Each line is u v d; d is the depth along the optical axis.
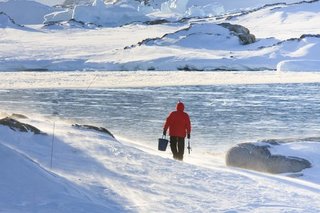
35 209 9.34
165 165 17.50
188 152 26.83
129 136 34.84
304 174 20.67
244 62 177.88
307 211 12.34
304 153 22.00
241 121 44.28
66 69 180.12
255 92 78.56
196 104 59.50
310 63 153.50
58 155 16.88
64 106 56.28
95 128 25.92
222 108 55.28
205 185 14.88
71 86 89.94
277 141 23.12
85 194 11.20
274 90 82.44
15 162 10.77
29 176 10.56
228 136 35.50
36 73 133.00
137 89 84.12
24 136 18.72
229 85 94.44
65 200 10.06
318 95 72.56
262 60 181.50
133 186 13.57
